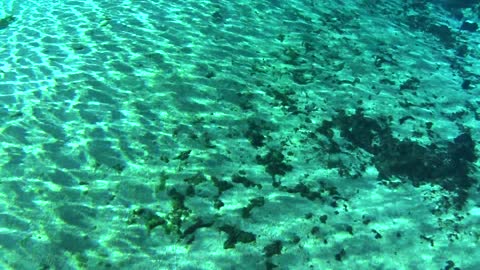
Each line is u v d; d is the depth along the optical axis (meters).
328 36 5.04
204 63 4.32
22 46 4.40
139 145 3.41
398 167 3.53
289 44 4.80
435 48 5.15
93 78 3.98
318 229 3.02
